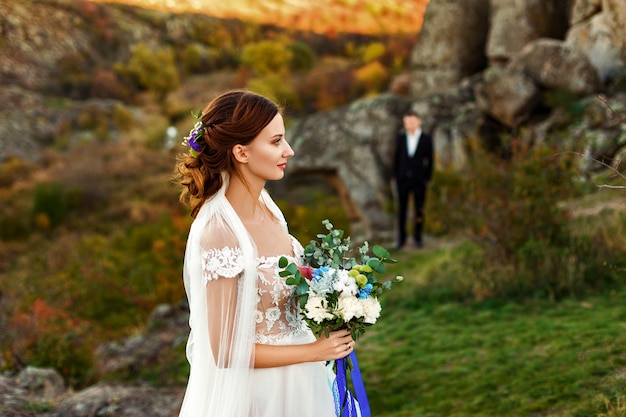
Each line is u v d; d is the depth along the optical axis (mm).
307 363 2369
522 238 7176
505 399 4438
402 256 9867
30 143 29812
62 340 7215
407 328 6691
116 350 8336
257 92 2365
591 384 4258
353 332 2271
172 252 11234
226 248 2152
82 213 22016
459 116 12852
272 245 2318
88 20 39656
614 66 10570
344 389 2371
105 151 27312
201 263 2195
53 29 38031
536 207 7109
